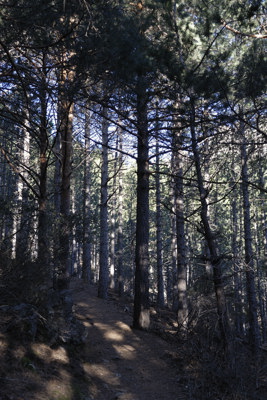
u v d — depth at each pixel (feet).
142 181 38.96
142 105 27.91
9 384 17.79
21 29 21.11
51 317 26.48
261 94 25.82
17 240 28.71
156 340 34.14
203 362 27.32
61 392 19.53
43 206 35.65
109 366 26.63
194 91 26.37
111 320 39.19
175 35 26.61
